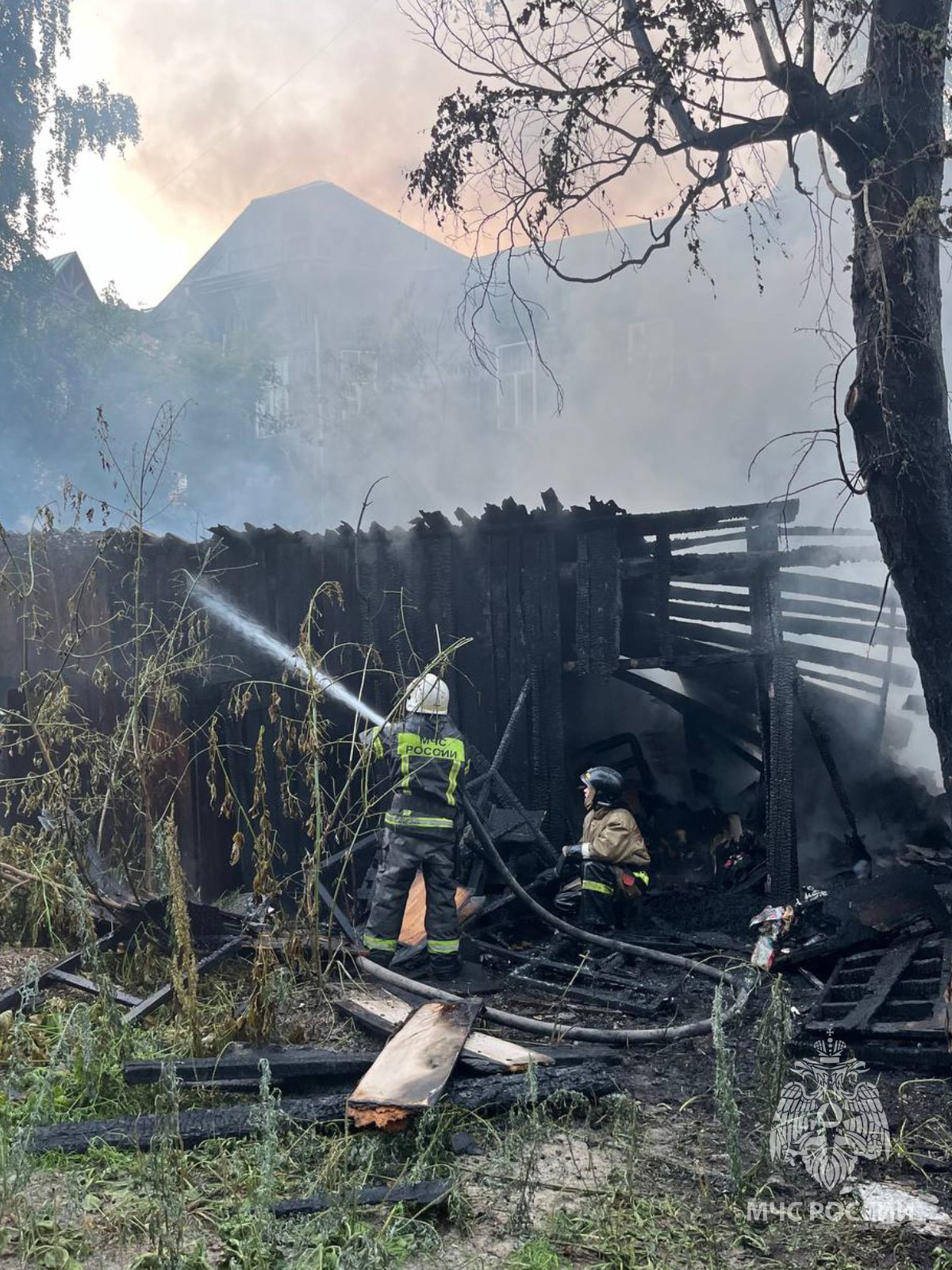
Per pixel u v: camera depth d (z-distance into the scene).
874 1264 3.47
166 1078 3.90
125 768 7.57
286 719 6.38
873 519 6.60
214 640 8.73
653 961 6.61
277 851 8.27
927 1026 5.03
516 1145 4.12
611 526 7.84
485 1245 3.53
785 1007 4.70
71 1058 4.61
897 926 6.18
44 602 9.16
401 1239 3.47
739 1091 4.79
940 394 6.36
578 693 10.08
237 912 6.92
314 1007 5.58
